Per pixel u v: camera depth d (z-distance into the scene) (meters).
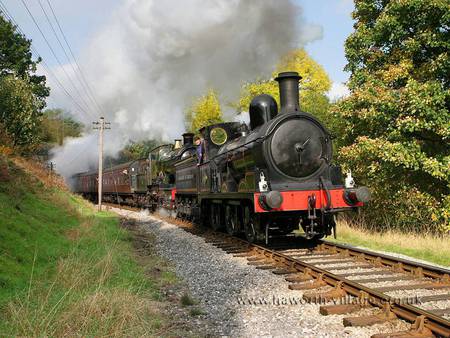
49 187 15.07
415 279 6.54
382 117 12.60
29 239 8.09
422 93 11.69
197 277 7.33
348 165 14.18
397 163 12.01
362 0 14.61
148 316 5.16
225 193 11.00
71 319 4.67
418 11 12.60
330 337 4.43
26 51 27.08
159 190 21.78
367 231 13.75
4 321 4.63
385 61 14.23
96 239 10.14
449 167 11.52
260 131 9.79
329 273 6.39
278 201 8.52
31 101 20.16
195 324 5.04
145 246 10.73
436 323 4.33
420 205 13.09
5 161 12.56
